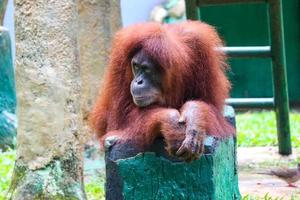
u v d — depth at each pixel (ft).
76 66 41.83
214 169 28.81
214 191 28.73
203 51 31.01
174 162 28.78
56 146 40.91
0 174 52.11
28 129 41.06
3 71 65.98
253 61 105.09
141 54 29.09
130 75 30.04
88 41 58.49
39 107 40.81
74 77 41.63
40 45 40.75
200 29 31.60
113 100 30.91
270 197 45.34
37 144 40.96
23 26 40.96
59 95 40.91
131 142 29.30
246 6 103.35
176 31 31.32
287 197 47.78
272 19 59.93
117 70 30.71
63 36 40.96
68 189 40.83
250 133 75.41
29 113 41.01
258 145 70.03
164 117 27.73
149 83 29.07
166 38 29.12
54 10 40.78
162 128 27.71
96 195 46.88
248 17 103.50
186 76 30.55
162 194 29.07
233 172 34.68
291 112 103.14
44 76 40.75
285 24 106.32
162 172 28.99
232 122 33.63
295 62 106.83
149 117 28.60
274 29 60.08
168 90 29.63
